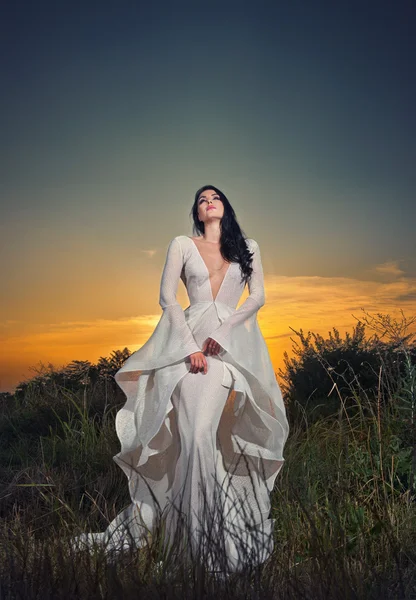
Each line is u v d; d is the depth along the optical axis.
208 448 3.90
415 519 3.77
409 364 4.64
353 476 4.45
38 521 4.02
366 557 3.17
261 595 2.54
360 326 7.20
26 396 8.18
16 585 2.58
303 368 7.04
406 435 4.45
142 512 4.10
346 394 6.52
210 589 2.55
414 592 2.88
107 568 2.71
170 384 4.07
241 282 4.51
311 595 2.61
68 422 7.00
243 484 4.26
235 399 4.26
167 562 2.94
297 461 4.95
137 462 4.26
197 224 4.71
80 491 4.89
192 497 3.76
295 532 3.71
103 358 8.80
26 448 6.21
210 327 4.28
